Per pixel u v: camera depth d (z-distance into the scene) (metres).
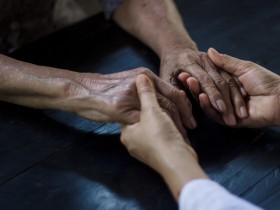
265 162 1.06
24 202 1.00
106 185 1.03
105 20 1.60
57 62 1.43
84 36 1.53
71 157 1.10
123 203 0.99
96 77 1.11
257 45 1.46
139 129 0.95
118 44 1.49
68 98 1.11
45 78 1.14
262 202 0.98
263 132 1.13
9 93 1.20
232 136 1.13
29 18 1.55
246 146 1.10
